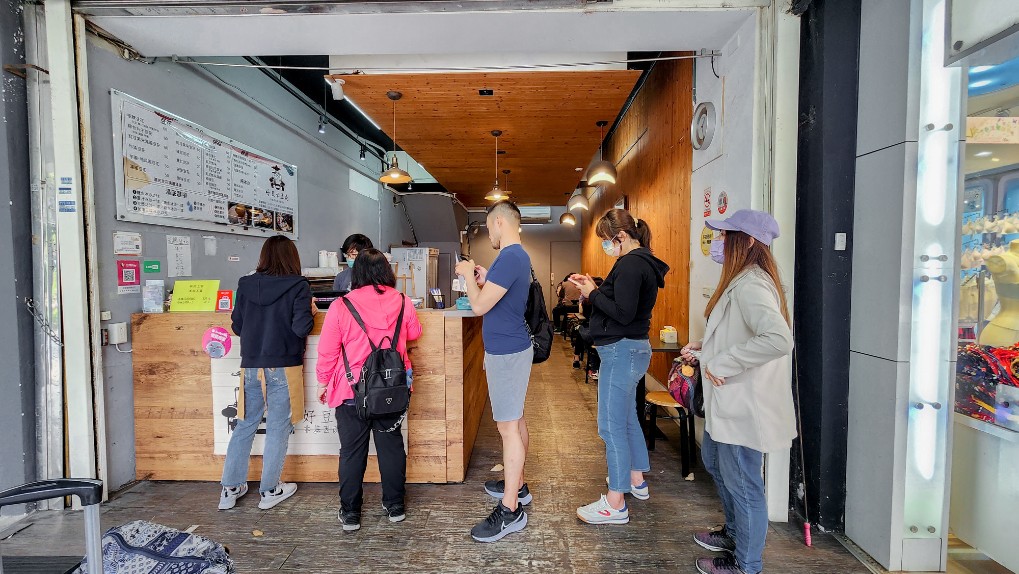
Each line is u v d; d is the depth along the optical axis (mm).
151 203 2836
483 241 12875
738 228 1614
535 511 2283
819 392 2070
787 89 2160
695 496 2447
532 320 2172
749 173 2309
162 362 2600
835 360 2053
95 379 2371
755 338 1454
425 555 1937
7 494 950
